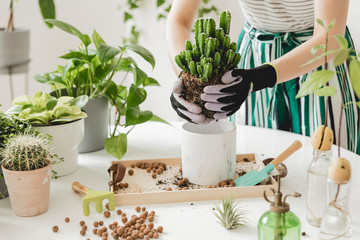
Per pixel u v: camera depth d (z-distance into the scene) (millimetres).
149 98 2412
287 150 1066
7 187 1018
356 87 697
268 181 1138
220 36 997
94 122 1345
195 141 1104
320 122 1452
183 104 1033
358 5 1727
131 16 2391
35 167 984
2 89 2693
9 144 1002
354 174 1183
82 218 1000
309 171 938
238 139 1442
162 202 1061
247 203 1056
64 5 2660
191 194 1062
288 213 776
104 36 2764
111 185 1089
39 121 1156
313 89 708
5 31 2250
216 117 1037
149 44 2361
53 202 1071
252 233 932
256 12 1417
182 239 910
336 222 820
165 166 1238
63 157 1185
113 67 1342
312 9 1340
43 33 2674
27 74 2699
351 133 1521
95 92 1358
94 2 2682
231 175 1152
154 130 1585
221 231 938
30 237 921
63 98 1236
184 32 1355
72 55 1298
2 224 974
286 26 1417
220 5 2334
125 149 1274
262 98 1525
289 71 1104
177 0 1402
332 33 1119
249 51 1525
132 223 963
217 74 1006
